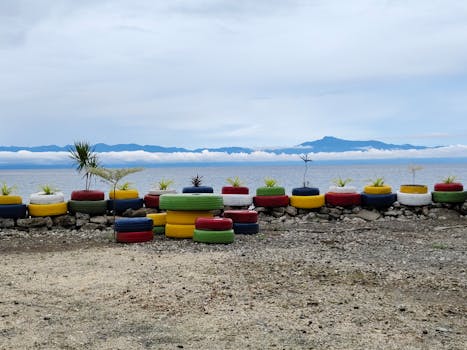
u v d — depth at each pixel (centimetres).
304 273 946
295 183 6644
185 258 1089
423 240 1380
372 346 589
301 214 1806
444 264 1044
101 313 708
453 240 1375
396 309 730
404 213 1850
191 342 599
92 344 593
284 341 603
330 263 1036
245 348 582
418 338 615
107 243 1347
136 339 608
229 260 1061
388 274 942
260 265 1010
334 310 723
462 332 639
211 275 925
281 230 1570
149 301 764
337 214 1812
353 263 1040
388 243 1324
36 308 733
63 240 1414
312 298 783
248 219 1477
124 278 907
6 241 1403
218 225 1296
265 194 1808
